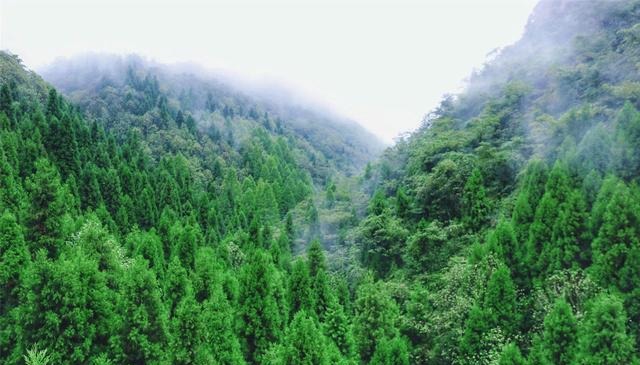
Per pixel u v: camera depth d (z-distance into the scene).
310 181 123.75
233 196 88.88
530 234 33.34
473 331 28.69
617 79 48.12
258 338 28.02
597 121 41.28
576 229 30.66
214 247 56.50
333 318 29.31
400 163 65.62
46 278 21.14
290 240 65.12
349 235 52.53
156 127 110.69
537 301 29.20
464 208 43.97
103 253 27.30
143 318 22.06
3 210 30.97
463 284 32.00
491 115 56.34
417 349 31.44
